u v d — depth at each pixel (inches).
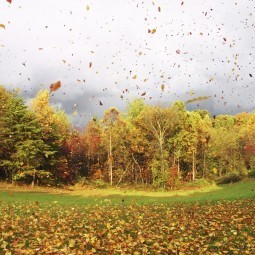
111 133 2341.3
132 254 303.0
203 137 2400.3
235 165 2379.4
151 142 2204.7
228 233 364.5
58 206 692.7
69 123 2529.5
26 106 1868.8
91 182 2305.6
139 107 2448.3
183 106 2367.1
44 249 297.1
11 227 400.5
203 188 1895.9
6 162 1738.4
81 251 296.0
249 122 2628.0
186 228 396.8
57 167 2126.0
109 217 496.7
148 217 493.0
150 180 2329.0
